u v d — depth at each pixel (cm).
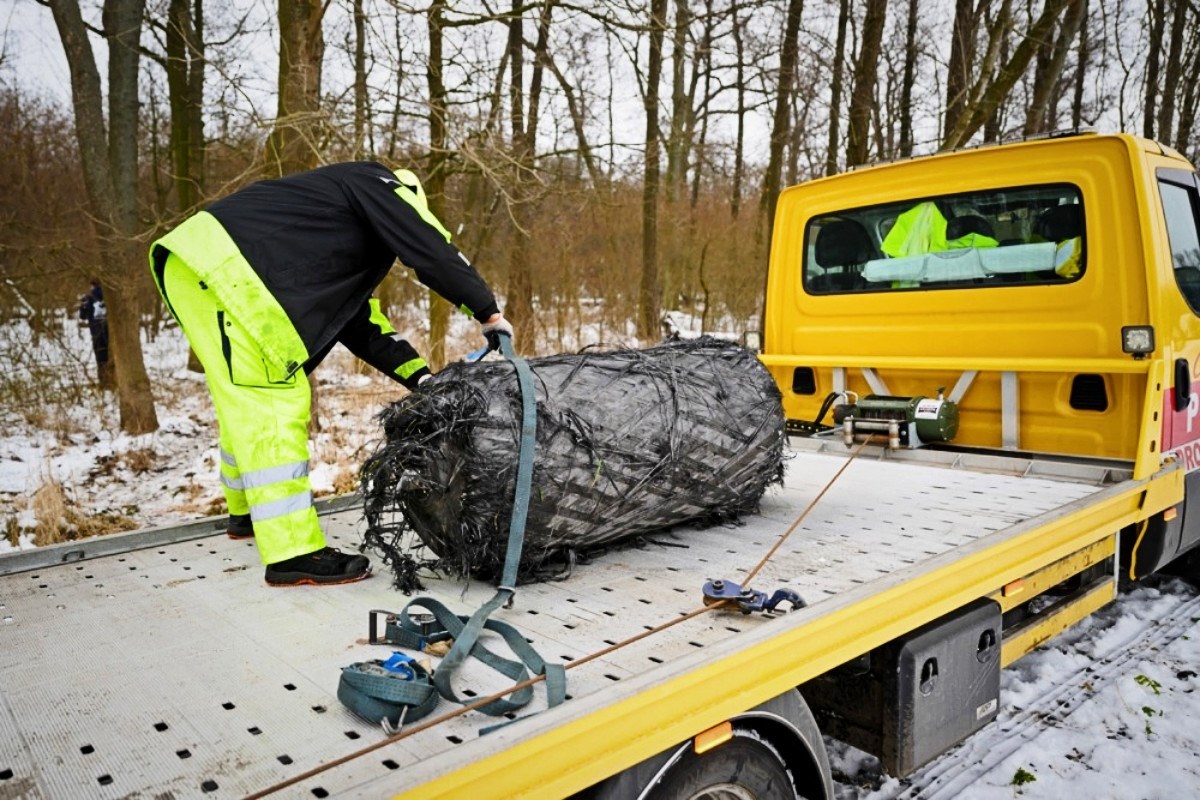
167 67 1380
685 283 2172
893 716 238
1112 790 296
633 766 173
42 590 245
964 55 1227
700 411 259
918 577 228
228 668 188
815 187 471
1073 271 386
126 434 944
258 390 254
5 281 930
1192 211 420
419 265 261
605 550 267
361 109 768
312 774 138
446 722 162
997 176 405
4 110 1070
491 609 194
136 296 955
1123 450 369
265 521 246
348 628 213
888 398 422
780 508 317
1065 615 324
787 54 1352
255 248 254
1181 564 477
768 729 209
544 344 1264
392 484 239
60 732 160
